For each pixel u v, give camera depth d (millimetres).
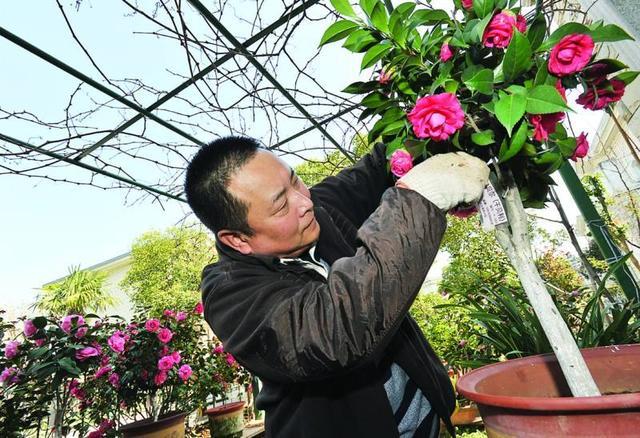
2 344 2965
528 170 845
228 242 1021
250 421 4992
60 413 3000
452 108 702
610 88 788
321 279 978
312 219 1006
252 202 917
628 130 2975
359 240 709
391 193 729
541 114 698
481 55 793
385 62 918
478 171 732
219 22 1690
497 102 669
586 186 3693
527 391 854
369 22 896
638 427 534
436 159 761
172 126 2361
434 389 1023
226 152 956
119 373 3295
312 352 677
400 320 666
